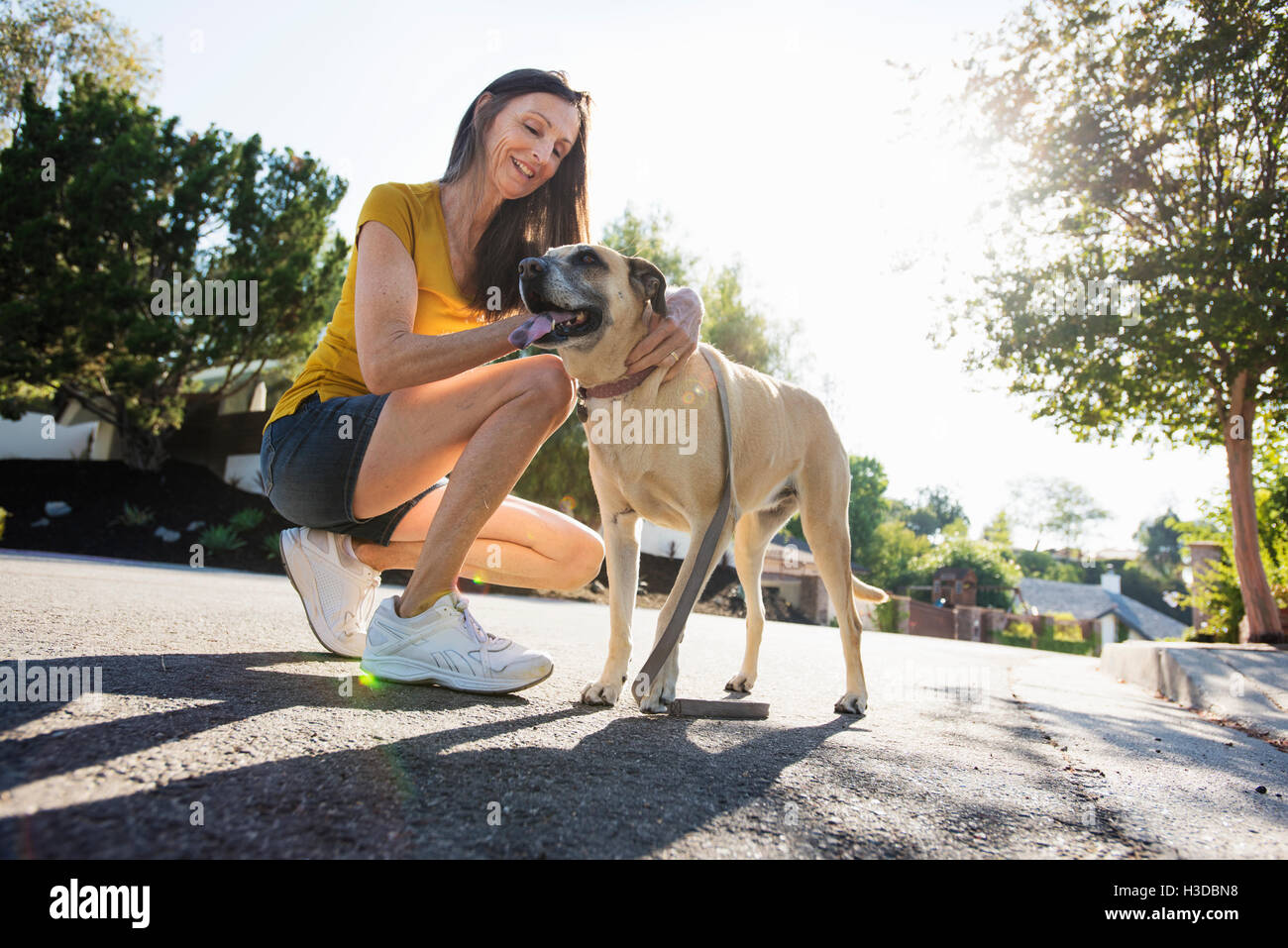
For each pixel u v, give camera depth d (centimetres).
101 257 1447
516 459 225
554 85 260
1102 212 1131
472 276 269
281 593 684
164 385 1567
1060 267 1135
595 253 274
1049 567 6694
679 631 242
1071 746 261
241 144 1552
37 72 2125
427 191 256
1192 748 285
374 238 236
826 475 342
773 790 156
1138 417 1162
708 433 271
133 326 1405
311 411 244
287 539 268
